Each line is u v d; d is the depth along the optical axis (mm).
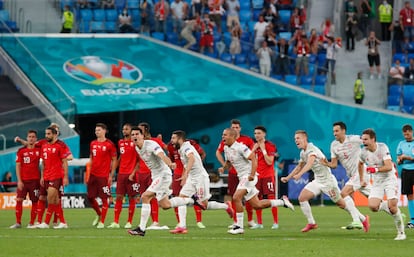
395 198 36906
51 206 45156
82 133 87500
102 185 45938
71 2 92688
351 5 93125
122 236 38906
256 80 86562
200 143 86938
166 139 87625
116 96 81375
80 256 30500
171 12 93688
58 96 79500
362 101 85562
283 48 89500
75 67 86312
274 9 94875
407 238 37594
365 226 41031
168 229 44000
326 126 85062
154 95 82188
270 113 85625
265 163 46500
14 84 83875
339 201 41062
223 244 34688
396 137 84375
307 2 97438
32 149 45875
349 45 92438
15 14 91625
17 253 31531
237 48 89250
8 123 73438
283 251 31922
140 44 91375
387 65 93438
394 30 93938
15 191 71812
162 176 38750
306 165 39844
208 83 85375
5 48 85062
